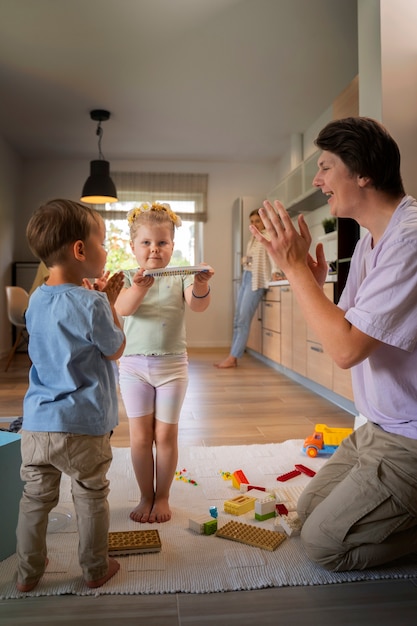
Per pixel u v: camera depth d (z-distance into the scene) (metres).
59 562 1.35
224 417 3.02
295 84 4.52
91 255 1.31
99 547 1.23
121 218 6.88
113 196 5.48
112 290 1.41
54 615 1.12
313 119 5.39
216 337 7.16
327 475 1.52
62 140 6.03
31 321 1.26
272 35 3.69
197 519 1.56
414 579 1.29
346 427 2.81
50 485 1.23
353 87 3.38
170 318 1.71
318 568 1.32
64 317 1.22
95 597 1.20
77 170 6.87
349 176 1.32
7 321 6.13
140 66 4.17
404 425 1.31
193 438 2.56
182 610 1.15
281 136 5.95
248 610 1.15
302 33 3.66
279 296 4.81
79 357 1.23
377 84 2.61
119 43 3.79
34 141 6.06
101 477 1.24
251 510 1.71
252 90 4.64
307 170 4.85
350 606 1.17
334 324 1.24
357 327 1.22
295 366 4.28
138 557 1.38
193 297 1.69
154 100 4.86
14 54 3.96
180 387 1.69
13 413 3.02
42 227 1.26
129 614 1.13
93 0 3.25
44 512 1.23
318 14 3.42
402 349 1.25
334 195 1.37
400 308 1.19
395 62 2.57
